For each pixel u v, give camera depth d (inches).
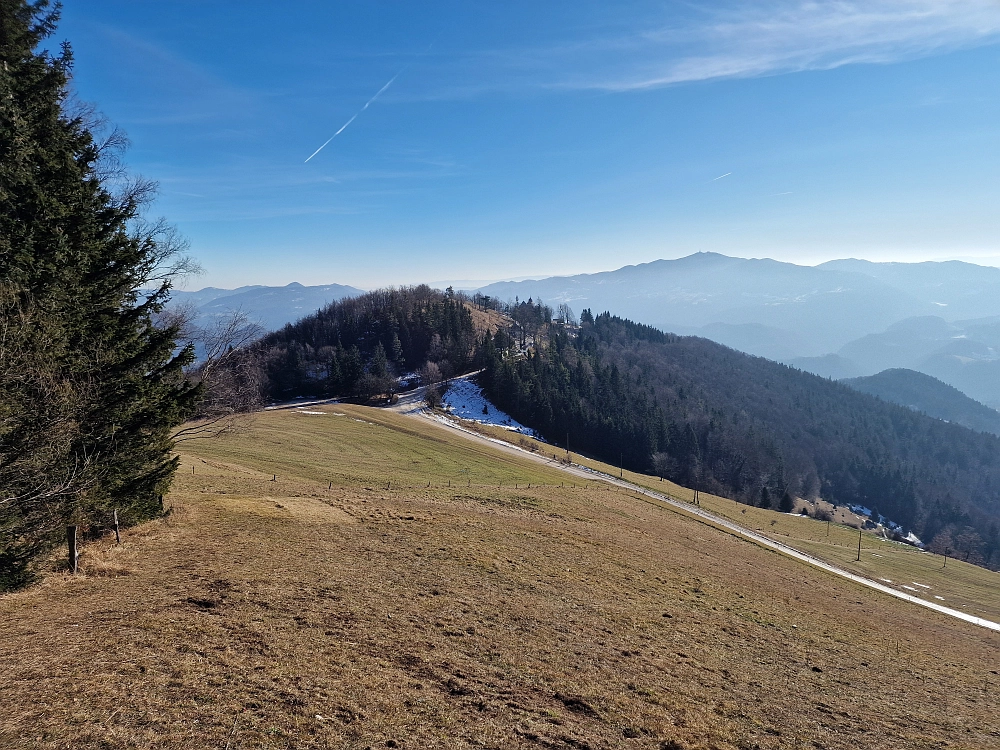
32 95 526.9
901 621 1288.1
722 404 7293.3
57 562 582.9
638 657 625.6
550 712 445.1
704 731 464.4
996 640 1392.7
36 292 500.1
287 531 896.3
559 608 755.4
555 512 1550.2
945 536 5128.0
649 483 3400.6
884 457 6993.1
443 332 6205.7
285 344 5821.9
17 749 288.2
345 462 2092.8
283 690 395.9
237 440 2080.5
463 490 1756.9
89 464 531.8
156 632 456.8
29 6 538.0
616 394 5634.8
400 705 408.2
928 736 557.6
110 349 599.2
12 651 393.1
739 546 1871.3
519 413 4862.2
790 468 5526.6
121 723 324.5
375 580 727.1
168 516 833.5
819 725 531.2
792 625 936.3
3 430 429.4
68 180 549.3
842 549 2741.1
